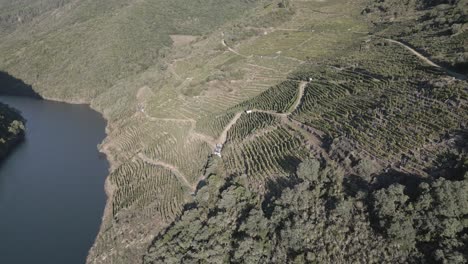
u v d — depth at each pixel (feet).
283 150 311.06
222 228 271.28
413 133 256.52
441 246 193.67
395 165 241.35
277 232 247.09
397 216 208.95
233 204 279.69
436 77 309.83
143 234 306.35
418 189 212.84
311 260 220.84
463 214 198.39
